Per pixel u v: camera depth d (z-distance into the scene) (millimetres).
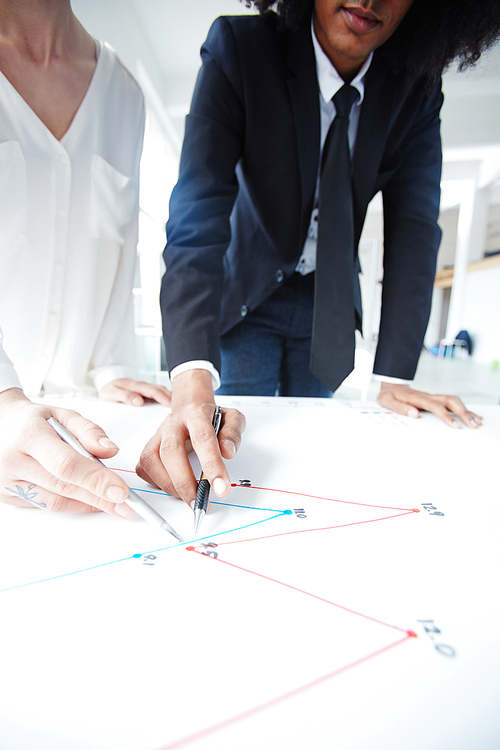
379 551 284
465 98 4199
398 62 708
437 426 580
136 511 299
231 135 662
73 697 172
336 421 589
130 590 240
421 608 229
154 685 178
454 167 5277
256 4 721
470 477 413
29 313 688
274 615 222
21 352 704
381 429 560
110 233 733
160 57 3408
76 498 305
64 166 640
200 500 321
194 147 622
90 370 772
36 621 215
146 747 153
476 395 3223
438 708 171
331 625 215
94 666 187
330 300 676
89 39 638
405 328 739
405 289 752
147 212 2920
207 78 644
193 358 499
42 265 673
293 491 374
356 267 836
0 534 297
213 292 560
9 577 250
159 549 282
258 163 698
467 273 6191
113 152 712
